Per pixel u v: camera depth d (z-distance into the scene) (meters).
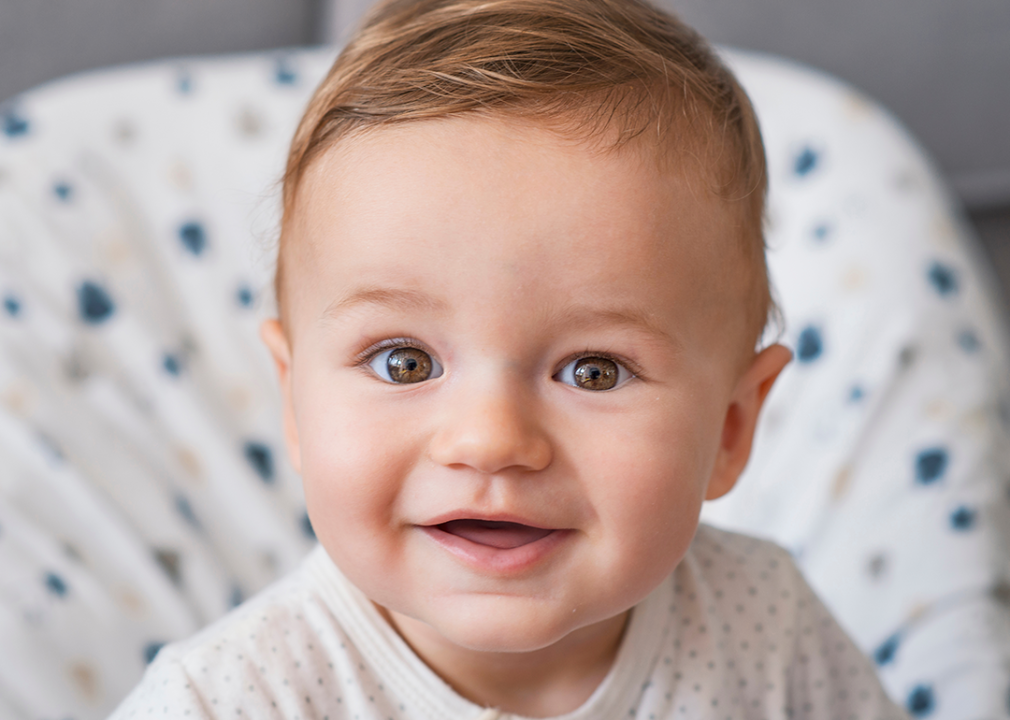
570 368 0.59
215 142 1.56
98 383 1.29
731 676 0.78
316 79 1.65
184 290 1.46
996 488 1.17
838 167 1.48
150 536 1.18
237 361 1.42
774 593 0.83
